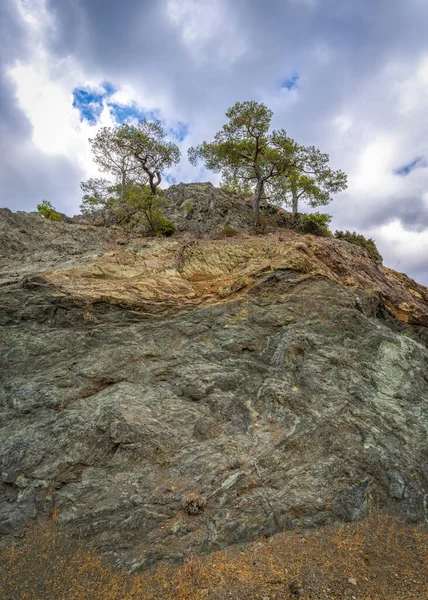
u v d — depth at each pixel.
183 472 9.48
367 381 12.38
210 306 14.02
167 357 12.31
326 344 13.12
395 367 13.10
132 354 12.16
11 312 13.06
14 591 7.12
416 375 13.13
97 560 7.80
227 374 11.91
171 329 13.13
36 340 12.41
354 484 9.49
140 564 7.72
